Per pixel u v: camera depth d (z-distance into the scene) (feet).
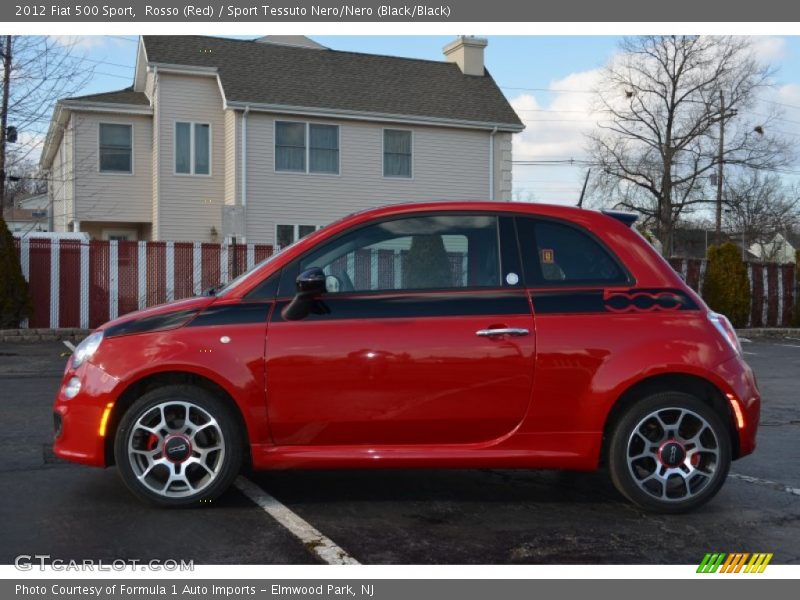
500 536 14.70
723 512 16.42
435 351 15.42
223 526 14.87
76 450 15.60
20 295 50.37
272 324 15.47
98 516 15.30
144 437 15.61
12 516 15.26
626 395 15.90
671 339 15.72
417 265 16.07
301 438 15.48
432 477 18.70
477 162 85.66
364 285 15.93
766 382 38.01
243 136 75.77
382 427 15.48
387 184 81.76
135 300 54.03
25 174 73.46
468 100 86.43
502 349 15.48
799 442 24.06
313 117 78.38
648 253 16.39
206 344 15.33
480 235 16.25
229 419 15.48
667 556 13.93
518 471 19.45
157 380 15.76
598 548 14.21
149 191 78.69
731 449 16.24
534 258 16.15
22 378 33.96
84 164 76.23
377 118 80.02
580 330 15.65
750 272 70.90
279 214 77.46
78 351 16.14
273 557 13.51
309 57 84.28
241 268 56.34
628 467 15.79
